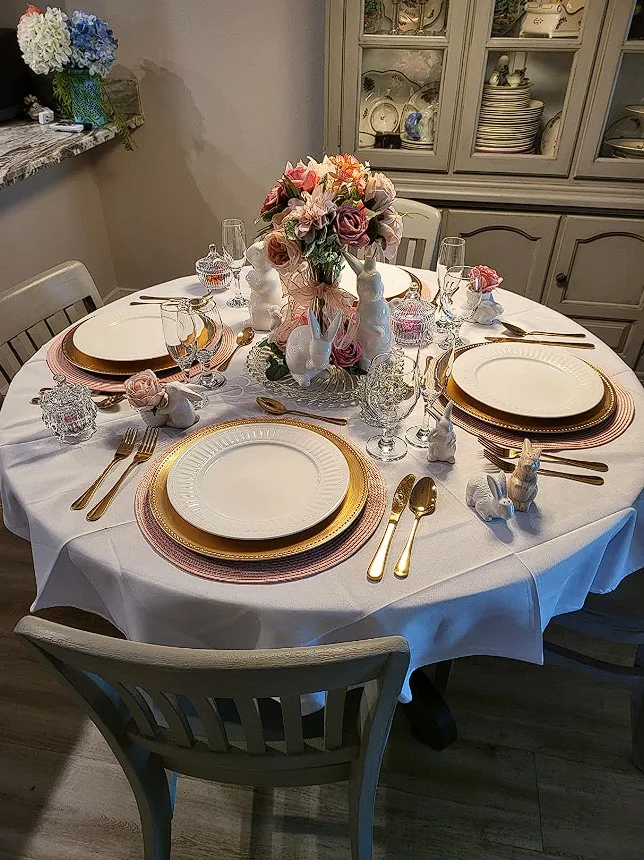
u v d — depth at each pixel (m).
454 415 1.17
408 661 0.67
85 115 2.51
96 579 0.91
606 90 2.11
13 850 1.29
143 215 3.01
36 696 1.56
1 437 1.12
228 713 1.00
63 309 1.65
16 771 1.41
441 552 0.90
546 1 2.03
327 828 1.31
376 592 0.84
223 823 1.32
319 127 2.66
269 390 1.24
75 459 1.07
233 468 1.02
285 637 0.84
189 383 1.25
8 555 1.94
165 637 0.90
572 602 1.00
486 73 2.18
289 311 1.26
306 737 0.98
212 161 2.82
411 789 1.37
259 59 2.55
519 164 2.29
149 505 0.97
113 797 1.36
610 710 1.52
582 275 2.48
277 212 1.18
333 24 2.13
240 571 0.87
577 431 1.11
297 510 0.93
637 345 2.60
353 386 1.25
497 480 0.93
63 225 2.74
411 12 2.12
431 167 2.35
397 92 2.26
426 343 1.38
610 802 1.35
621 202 2.27
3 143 2.32
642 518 1.03
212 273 1.62
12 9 2.58
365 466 1.04
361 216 1.09
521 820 1.32
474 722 1.49
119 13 2.53
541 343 1.38
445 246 1.42
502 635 0.93
